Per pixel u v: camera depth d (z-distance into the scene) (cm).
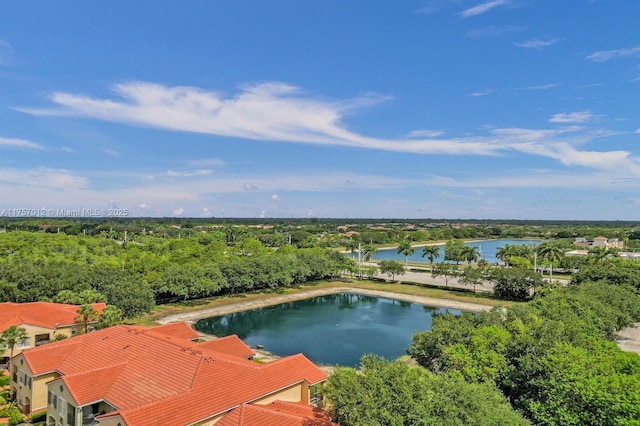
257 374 3772
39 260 9656
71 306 6725
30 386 4162
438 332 4562
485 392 2836
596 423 2834
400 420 2433
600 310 5509
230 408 3281
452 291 12525
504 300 11162
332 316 10075
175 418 2998
